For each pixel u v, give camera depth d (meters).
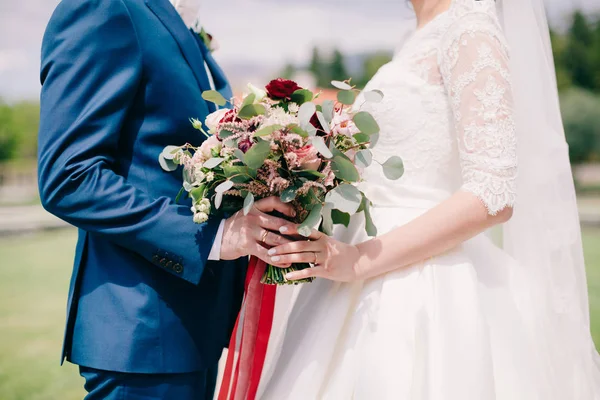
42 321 5.07
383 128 1.62
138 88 1.54
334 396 1.47
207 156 1.40
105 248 1.56
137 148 1.54
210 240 1.48
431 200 1.60
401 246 1.50
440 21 1.61
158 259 1.47
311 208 1.41
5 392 3.66
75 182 1.44
